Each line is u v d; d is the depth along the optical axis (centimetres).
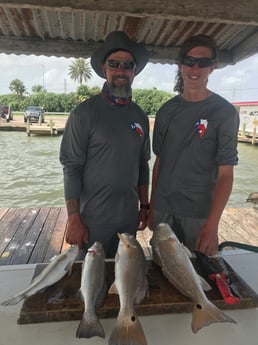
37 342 106
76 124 186
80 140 187
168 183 199
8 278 142
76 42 404
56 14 323
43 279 125
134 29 364
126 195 196
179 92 205
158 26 351
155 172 213
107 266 144
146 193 225
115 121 190
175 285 123
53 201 846
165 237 138
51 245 430
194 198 193
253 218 559
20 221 520
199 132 186
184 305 116
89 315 107
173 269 126
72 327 112
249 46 368
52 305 115
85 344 106
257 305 120
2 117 3058
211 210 176
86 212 195
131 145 193
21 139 2073
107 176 189
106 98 192
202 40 181
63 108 5741
